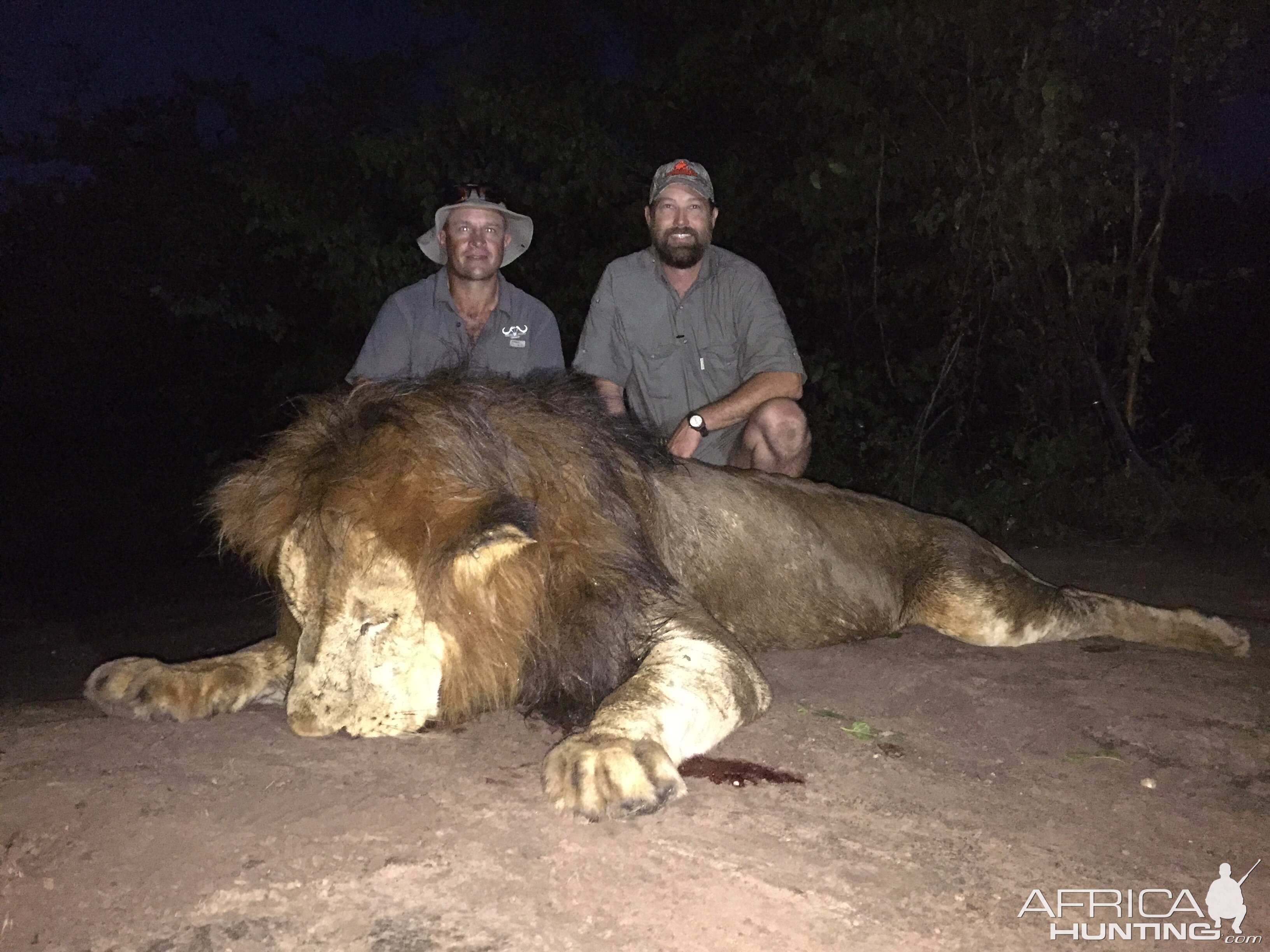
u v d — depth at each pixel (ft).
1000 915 7.70
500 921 7.24
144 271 43.45
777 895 7.75
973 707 12.09
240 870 7.79
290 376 37.91
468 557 9.62
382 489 9.50
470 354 13.85
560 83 41.42
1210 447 35.50
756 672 11.26
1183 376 37.19
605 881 7.79
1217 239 37.04
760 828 8.76
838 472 30.48
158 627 22.44
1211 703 12.42
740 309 18.22
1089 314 31.22
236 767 9.52
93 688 10.90
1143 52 29.94
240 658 11.58
